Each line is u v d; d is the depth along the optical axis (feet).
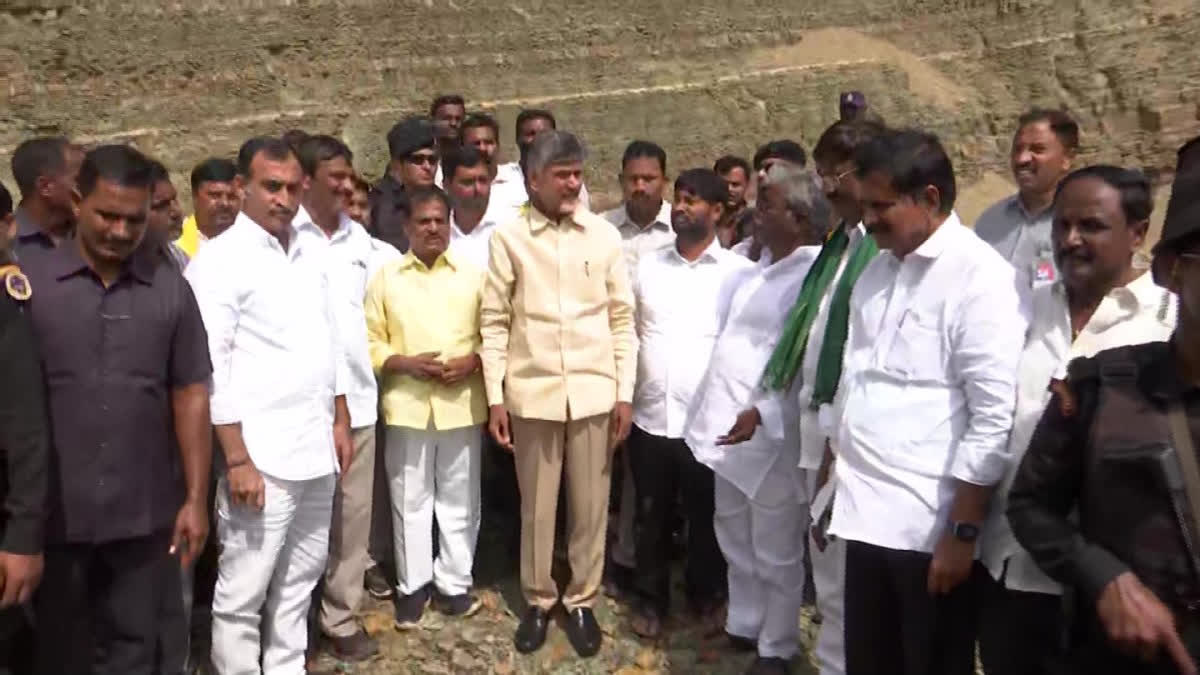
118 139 58.59
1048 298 10.84
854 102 23.40
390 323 16.08
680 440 16.33
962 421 10.84
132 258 11.59
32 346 10.71
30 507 10.66
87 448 11.29
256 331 13.32
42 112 57.93
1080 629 8.66
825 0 86.02
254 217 13.58
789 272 14.76
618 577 17.67
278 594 14.24
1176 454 7.56
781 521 14.67
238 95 63.16
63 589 11.55
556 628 16.01
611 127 73.56
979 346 10.49
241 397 13.25
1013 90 82.94
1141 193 10.17
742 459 14.73
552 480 15.49
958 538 10.48
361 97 67.41
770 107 75.87
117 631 12.01
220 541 13.73
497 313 15.42
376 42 69.67
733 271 16.22
